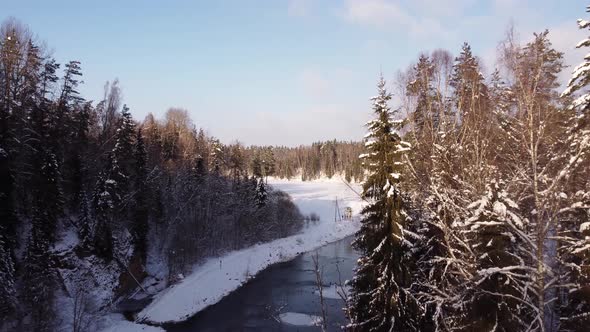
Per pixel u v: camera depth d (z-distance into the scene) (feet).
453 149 50.42
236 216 239.71
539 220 32.94
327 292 145.18
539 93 36.50
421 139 56.39
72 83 171.63
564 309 45.11
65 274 131.85
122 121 166.09
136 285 156.66
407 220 66.49
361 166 70.49
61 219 149.38
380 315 64.64
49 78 164.66
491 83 49.39
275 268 189.78
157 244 187.21
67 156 162.30
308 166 575.79
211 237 213.25
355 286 70.38
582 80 41.42
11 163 122.72
